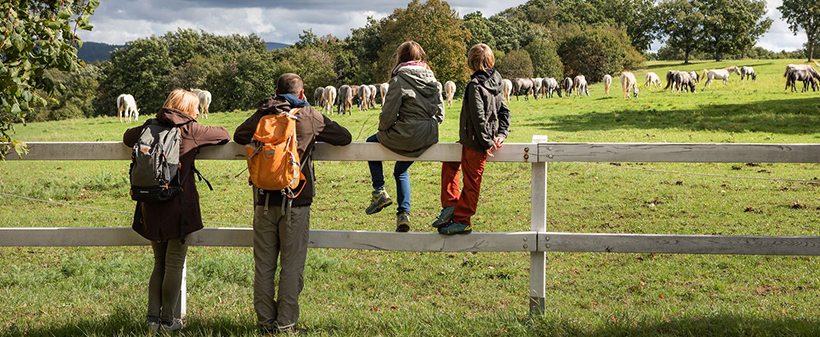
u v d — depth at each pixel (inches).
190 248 311.1
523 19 4537.4
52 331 153.4
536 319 150.4
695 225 351.3
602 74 3019.2
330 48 3358.8
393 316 168.6
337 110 1465.3
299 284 144.0
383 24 3302.2
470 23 3235.7
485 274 270.7
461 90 2472.9
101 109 2955.2
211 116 1253.1
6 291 228.4
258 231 141.3
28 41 130.8
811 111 933.8
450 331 147.8
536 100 1581.0
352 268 277.4
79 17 141.2
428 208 407.2
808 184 450.3
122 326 152.0
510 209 401.7
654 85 2124.8
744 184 457.7
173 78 2817.4
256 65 2795.3
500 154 148.5
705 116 907.4
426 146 146.7
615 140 708.0
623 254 298.7
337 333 147.9
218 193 474.3
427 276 268.5
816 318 156.5
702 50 3784.5
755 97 1278.3
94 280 243.9
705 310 179.0
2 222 386.3
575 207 405.7
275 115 135.3
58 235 154.1
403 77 141.7
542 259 152.9
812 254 142.9
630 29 4441.4
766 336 137.1
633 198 425.7
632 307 204.1
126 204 445.4
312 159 146.5
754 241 144.3
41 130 992.2
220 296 217.2
